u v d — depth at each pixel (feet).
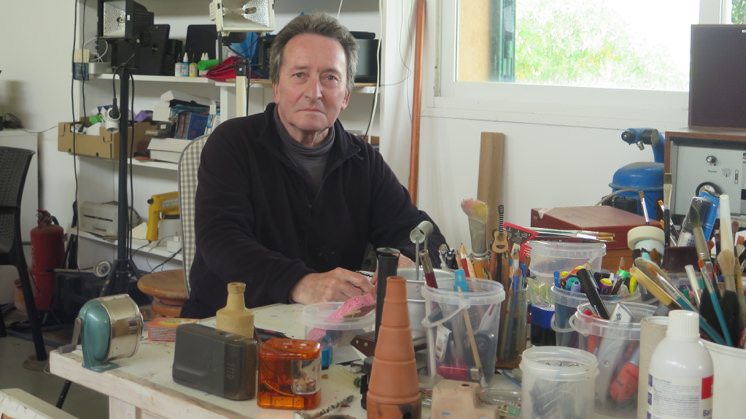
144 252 13.99
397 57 9.82
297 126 6.12
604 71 8.86
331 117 6.23
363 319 3.96
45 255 12.62
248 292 5.28
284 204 6.26
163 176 13.84
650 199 6.67
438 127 9.89
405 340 3.00
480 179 9.27
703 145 6.32
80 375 3.81
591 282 3.47
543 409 2.99
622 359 3.24
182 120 11.99
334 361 3.84
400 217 6.75
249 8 8.55
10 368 10.59
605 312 3.41
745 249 3.94
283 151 6.31
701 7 7.97
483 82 9.73
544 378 2.99
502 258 4.02
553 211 6.17
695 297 3.31
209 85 12.91
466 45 9.82
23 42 14.57
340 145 6.47
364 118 10.86
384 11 9.51
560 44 9.16
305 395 3.23
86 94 13.78
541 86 9.23
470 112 9.54
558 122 8.81
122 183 10.89
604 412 3.27
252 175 6.20
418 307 3.85
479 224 4.11
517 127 9.18
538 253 4.52
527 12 9.35
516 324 3.87
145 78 12.21
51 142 14.34
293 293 5.06
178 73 11.83
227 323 3.84
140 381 3.54
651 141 6.98
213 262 5.58
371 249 6.88
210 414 3.22
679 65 8.30
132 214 13.38
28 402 3.48
